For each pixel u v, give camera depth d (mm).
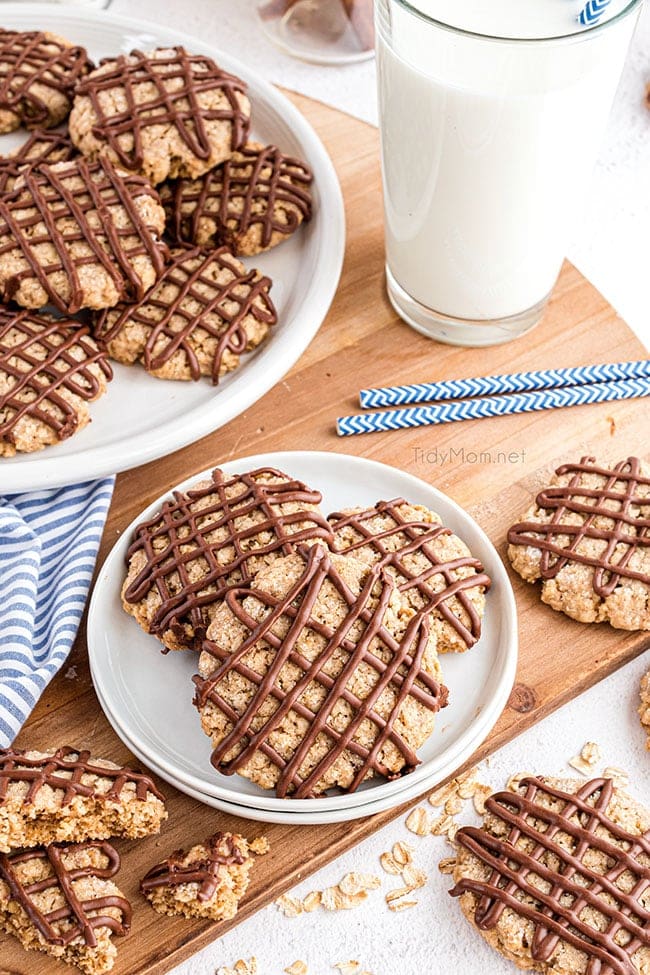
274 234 628
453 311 613
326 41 786
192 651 529
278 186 630
